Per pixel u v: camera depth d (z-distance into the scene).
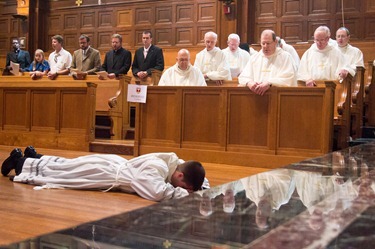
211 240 0.98
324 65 7.21
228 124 5.88
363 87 7.30
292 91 5.52
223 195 1.58
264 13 10.70
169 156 3.61
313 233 1.10
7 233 2.45
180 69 7.00
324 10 10.16
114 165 3.81
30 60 11.97
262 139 5.70
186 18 11.58
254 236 1.04
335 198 1.60
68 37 13.10
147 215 1.19
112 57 9.03
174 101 6.19
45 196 3.52
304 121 5.46
